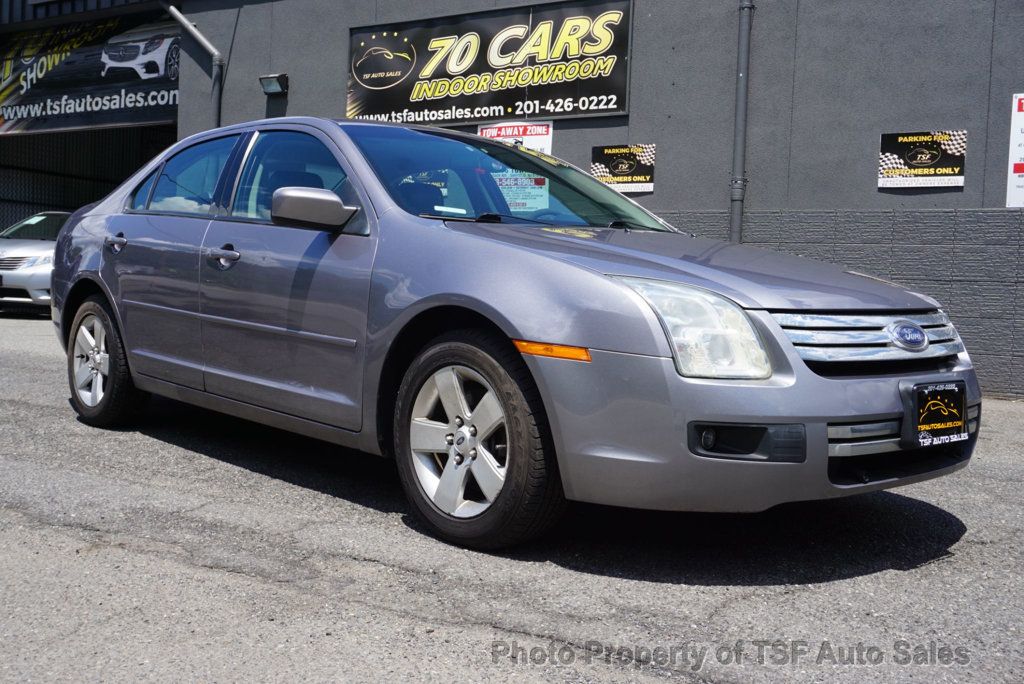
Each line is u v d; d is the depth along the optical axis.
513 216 3.80
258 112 11.74
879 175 7.97
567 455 2.91
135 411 4.82
